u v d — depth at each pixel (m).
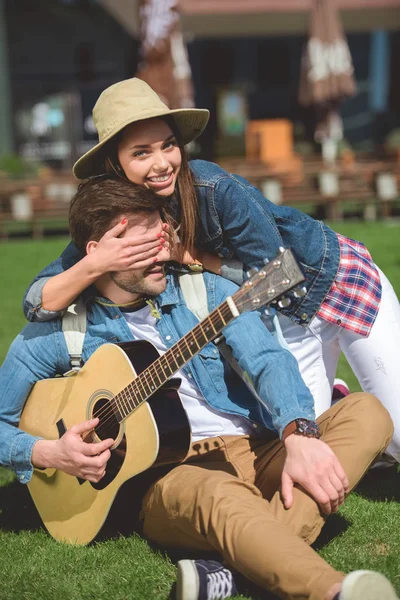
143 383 3.04
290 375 2.97
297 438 2.84
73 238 3.22
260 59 21.12
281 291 2.65
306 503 2.80
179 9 13.19
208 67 21.05
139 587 2.89
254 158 15.91
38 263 11.16
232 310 2.74
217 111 18.92
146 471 3.12
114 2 13.59
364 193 14.04
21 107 19.72
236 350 3.07
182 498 2.86
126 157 3.15
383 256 9.90
